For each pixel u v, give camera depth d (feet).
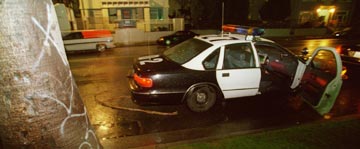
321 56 27.40
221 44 13.41
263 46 15.11
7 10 4.34
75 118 5.76
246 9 86.38
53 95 5.13
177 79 12.66
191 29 74.43
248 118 13.93
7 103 4.75
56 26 5.36
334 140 10.87
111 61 31.58
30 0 4.62
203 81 13.08
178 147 10.07
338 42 58.75
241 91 14.06
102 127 12.65
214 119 13.69
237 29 16.55
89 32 41.11
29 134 5.01
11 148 5.15
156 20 64.23
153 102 12.72
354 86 20.22
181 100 13.16
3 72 4.57
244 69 13.61
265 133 11.37
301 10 88.43
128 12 67.36
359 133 11.54
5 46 4.44
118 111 14.66
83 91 18.54
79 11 73.26
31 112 4.90
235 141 10.61
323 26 83.10
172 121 13.38
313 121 13.61
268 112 14.83
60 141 5.41
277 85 14.85
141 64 13.48
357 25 84.43
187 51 14.19
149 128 12.57
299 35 78.28
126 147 10.59
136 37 59.11
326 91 12.76
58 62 5.28
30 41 4.66
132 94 13.05
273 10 83.15
